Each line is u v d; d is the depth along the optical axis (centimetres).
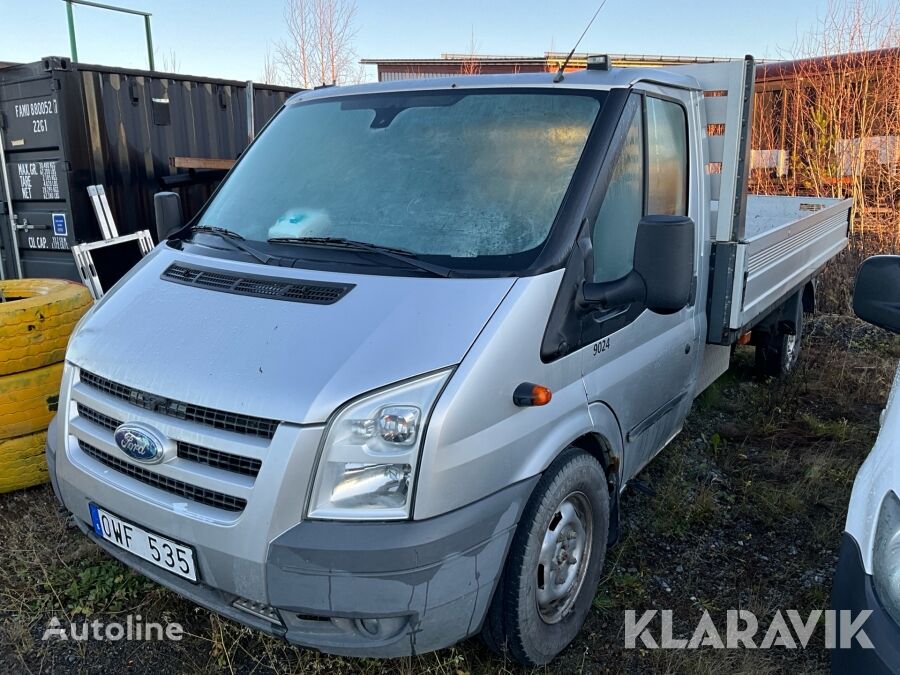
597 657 307
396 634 237
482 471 247
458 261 284
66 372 301
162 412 258
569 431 284
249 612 248
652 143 348
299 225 324
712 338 425
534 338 266
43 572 346
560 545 296
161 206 400
